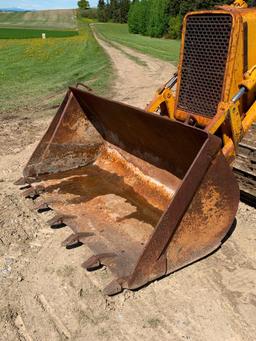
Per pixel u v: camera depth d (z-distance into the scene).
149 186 2.66
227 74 2.24
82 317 1.90
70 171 3.04
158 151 2.59
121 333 1.82
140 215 2.47
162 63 12.29
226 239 2.48
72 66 11.30
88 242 2.24
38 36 27.00
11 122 5.19
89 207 2.60
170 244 2.04
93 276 2.15
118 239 2.27
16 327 1.85
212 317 1.91
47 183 2.90
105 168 3.02
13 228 2.59
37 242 2.45
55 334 1.81
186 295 2.03
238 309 1.96
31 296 2.03
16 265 2.26
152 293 2.04
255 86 2.36
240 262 2.28
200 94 2.42
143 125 2.45
